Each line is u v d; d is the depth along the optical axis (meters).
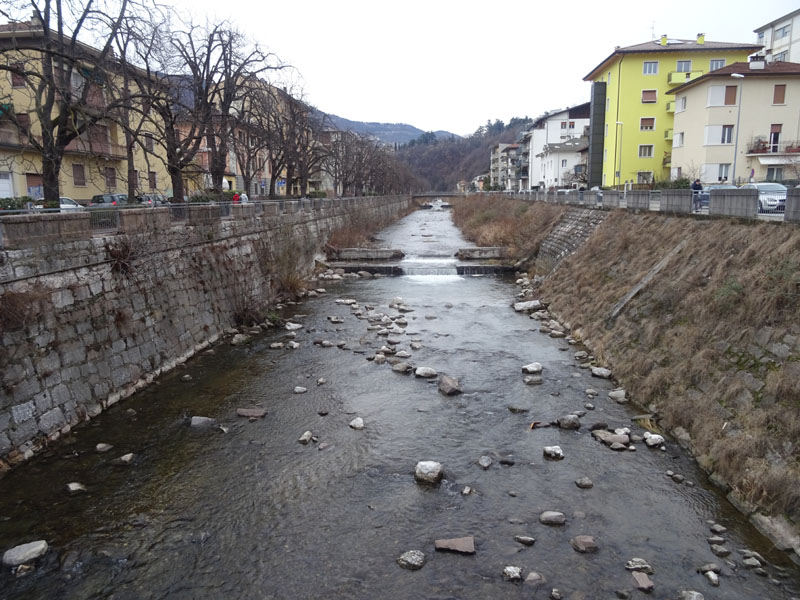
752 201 14.14
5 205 17.73
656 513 8.60
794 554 7.45
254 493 9.37
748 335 11.07
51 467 10.12
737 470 9.01
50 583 7.30
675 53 51.12
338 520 8.62
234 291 20.64
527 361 16.05
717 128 40.66
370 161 78.75
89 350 12.45
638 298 16.56
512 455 10.55
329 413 12.57
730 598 6.78
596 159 58.22
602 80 58.03
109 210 13.72
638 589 6.98
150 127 39.91
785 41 57.97
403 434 11.50
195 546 8.03
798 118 40.09
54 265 11.59
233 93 26.66
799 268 11.02
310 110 43.59
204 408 12.82
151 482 9.70
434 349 17.31
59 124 16.27
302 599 6.99
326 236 38.56
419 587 7.15
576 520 8.48
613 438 10.86
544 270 28.84
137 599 7.03
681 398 11.46
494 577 7.30
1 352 10.06
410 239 49.16
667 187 33.28
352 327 20.20
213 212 20.02
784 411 9.07
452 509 8.85
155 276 15.62
